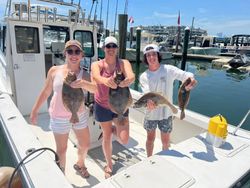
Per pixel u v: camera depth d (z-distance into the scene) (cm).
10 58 402
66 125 235
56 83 226
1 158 328
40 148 204
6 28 396
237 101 1055
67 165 300
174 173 177
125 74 240
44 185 165
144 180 169
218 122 217
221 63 2084
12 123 263
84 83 208
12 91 412
